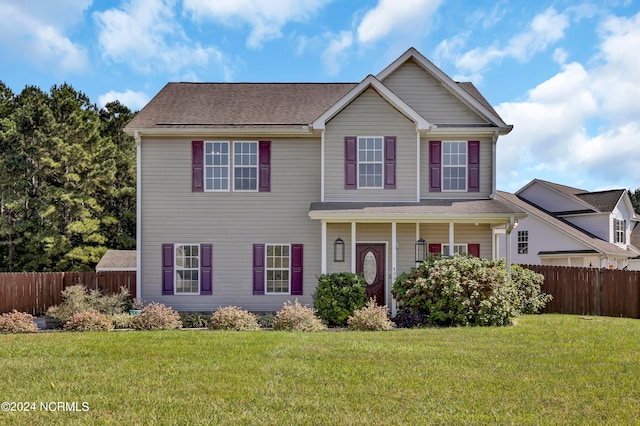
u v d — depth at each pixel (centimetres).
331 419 534
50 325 1381
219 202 1620
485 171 1628
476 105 1619
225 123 1622
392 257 1456
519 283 1603
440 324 1252
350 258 1580
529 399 601
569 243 2580
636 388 646
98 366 760
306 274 1612
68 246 2869
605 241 2784
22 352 864
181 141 1625
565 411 561
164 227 1612
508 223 1469
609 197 2880
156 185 1616
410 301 1288
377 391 630
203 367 748
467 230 1612
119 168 3425
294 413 553
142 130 1585
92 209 3130
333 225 1589
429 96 1656
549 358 810
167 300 1606
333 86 1938
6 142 2988
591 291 1670
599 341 965
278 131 1597
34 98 3619
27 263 2942
